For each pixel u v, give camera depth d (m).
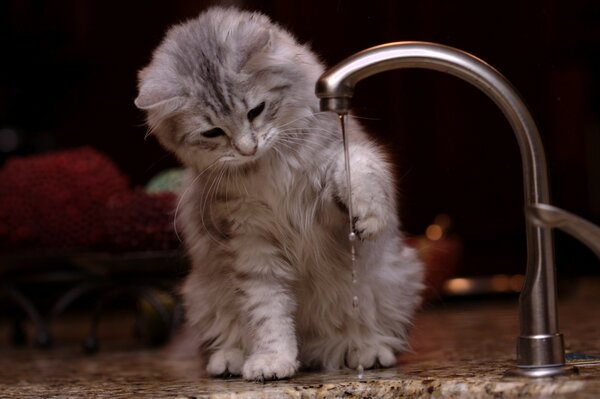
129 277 1.37
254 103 1.04
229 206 1.04
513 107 0.94
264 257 1.05
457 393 0.93
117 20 2.15
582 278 2.18
